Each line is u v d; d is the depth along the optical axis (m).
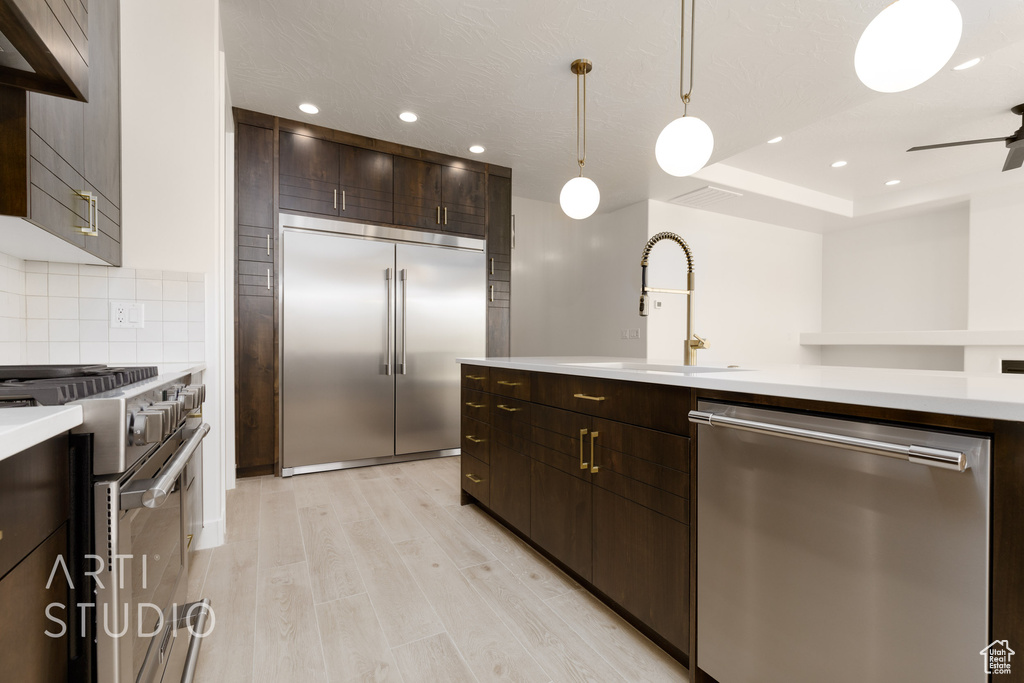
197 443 1.23
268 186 3.14
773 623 1.06
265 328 3.12
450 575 1.85
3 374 1.02
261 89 2.85
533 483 1.98
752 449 1.10
